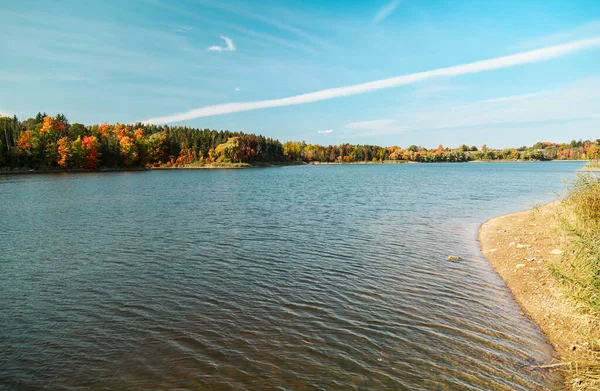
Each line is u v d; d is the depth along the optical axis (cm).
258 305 1305
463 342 1041
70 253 2003
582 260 1138
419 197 4869
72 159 12294
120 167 14700
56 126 13275
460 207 3856
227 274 1648
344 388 845
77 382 879
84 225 2816
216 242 2256
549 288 1356
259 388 845
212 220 3053
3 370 928
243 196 5038
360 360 955
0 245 2181
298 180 8919
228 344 1038
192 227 2736
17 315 1237
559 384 848
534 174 10956
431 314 1221
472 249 2072
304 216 3262
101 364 949
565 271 1245
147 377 892
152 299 1364
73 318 1212
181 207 3872
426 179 9075
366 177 10269
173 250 2067
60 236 2422
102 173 11556
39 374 912
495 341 1043
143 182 7806
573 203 2038
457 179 8950
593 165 2378
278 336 1081
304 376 889
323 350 1005
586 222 1723
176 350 1009
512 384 853
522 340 1045
